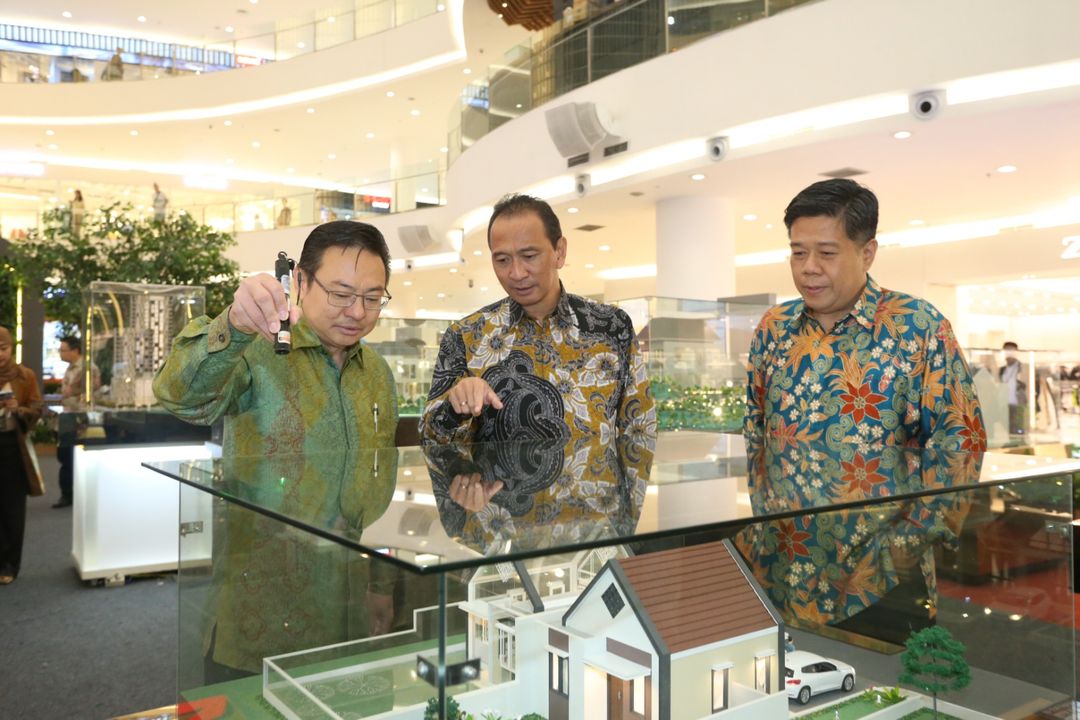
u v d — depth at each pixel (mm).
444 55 13672
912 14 5703
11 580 4555
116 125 16078
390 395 1758
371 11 14570
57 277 9102
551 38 8672
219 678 941
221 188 19750
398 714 661
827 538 847
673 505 819
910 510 919
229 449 1559
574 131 7648
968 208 9383
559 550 626
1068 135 6207
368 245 1485
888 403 1635
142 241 8516
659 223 8766
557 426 1746
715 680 752
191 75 15547
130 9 15695
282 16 16125
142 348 5004
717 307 5496
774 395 1793
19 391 4598
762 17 6535
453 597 641
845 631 855
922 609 926
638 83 7520
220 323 1312
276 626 813
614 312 1860
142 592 4363
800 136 6512
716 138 6992
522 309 1822
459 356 1835
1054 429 8805
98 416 4473
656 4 7348
